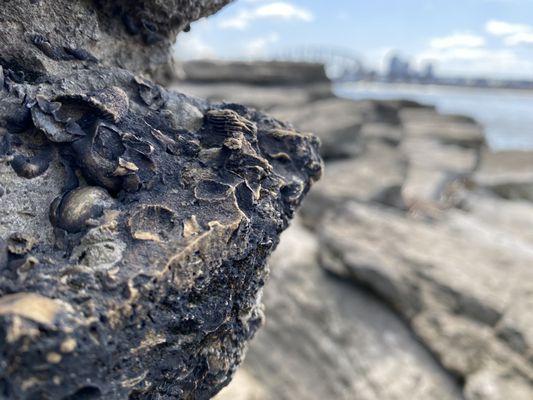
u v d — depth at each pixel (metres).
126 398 0.10
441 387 0.40
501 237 0.58
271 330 0.46
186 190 0.13
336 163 0.76
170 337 0.11
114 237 0.11
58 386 0.09
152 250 0.11
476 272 0.46
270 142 0.15
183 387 0.12
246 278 0.13
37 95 0.12
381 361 0.43
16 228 0.12
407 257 0.49
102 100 0.13
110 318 0.10
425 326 0.44
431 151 1.13
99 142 0.12
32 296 0.10
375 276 0.47
